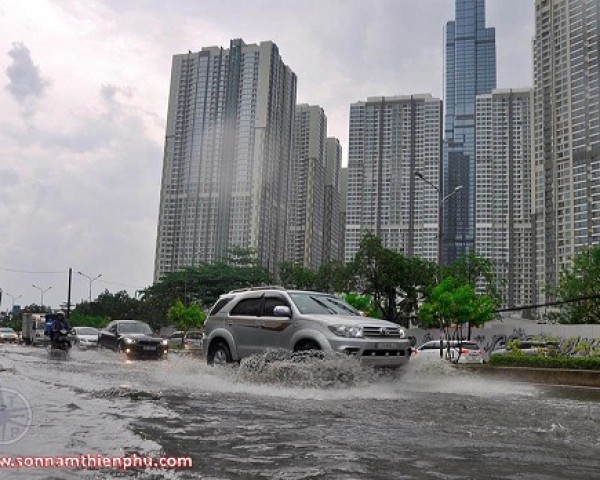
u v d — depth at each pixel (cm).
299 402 713
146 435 478
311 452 426
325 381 893
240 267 7269
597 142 6341
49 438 457
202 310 6184
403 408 679
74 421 536
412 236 7131
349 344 912
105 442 446
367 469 377
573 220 6538
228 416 591
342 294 3872
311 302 1062
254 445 449
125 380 973
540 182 7056
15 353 2292
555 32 6919
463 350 2688
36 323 4347
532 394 1014
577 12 6669
